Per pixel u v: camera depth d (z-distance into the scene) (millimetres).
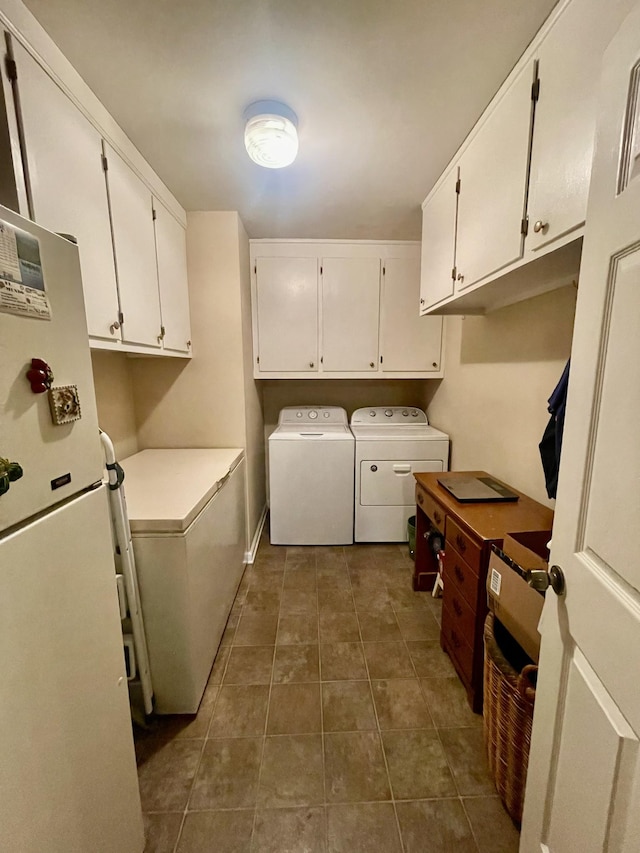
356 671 1568
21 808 561
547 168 994
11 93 854
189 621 1316
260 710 1389
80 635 718
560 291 1428
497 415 1939
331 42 1009
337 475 2674
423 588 2162
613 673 553
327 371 2795
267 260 2666
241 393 2350
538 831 764
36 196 934
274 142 1291
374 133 1406
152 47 1017
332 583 2244
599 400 616
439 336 2785
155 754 1227
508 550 1123
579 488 667
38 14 914
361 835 1003
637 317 523
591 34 828
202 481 1681
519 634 1002
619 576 555
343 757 1212
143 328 1593
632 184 534
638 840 484
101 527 797
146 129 1377
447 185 1645
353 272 2707
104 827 778
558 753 707
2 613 537
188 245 2191
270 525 2773
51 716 632
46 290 640
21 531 576
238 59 1062
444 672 1560
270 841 992
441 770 1171
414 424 3023
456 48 1033
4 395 549
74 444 713
